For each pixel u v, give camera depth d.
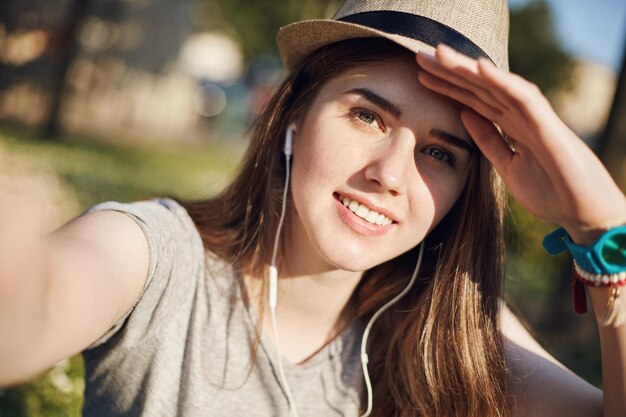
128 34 17.95
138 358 1.85
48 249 1.28
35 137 12.80
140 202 1.95
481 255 2.14
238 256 2.06
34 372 1.23
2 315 1.09
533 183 1.84
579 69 19.73
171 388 1.88
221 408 1.92
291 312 2.10
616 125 6.26
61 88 13.95
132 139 17.91
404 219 1.91
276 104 2.16
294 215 2.10
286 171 2.13
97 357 1.88
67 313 1.27
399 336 2.20
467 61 1.62
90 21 16.97
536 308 7.38
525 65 19.20
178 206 2.03
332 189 1.89
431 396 2.16
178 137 21.19
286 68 2.29
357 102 1.87
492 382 2.10
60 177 8.68
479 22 1.96
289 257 2.09
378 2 1.97
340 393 2.10
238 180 2.22
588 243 1.79
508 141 2.11
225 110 24.98
